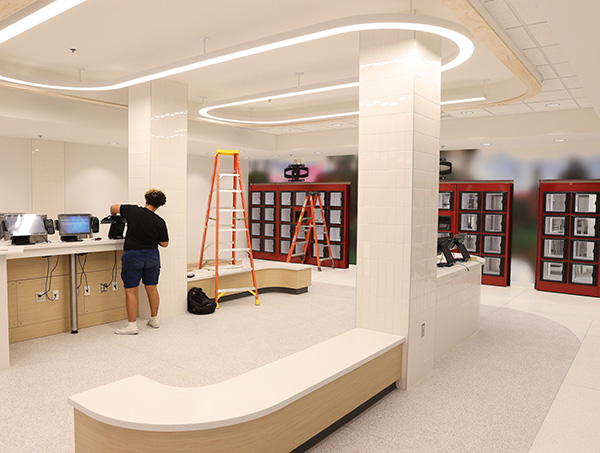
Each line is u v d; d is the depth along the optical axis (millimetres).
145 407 2430
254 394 2625
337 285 8648
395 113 3799
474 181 9281
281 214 12242
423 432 3131
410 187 3750
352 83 5289
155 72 4773
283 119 8062
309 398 2805
